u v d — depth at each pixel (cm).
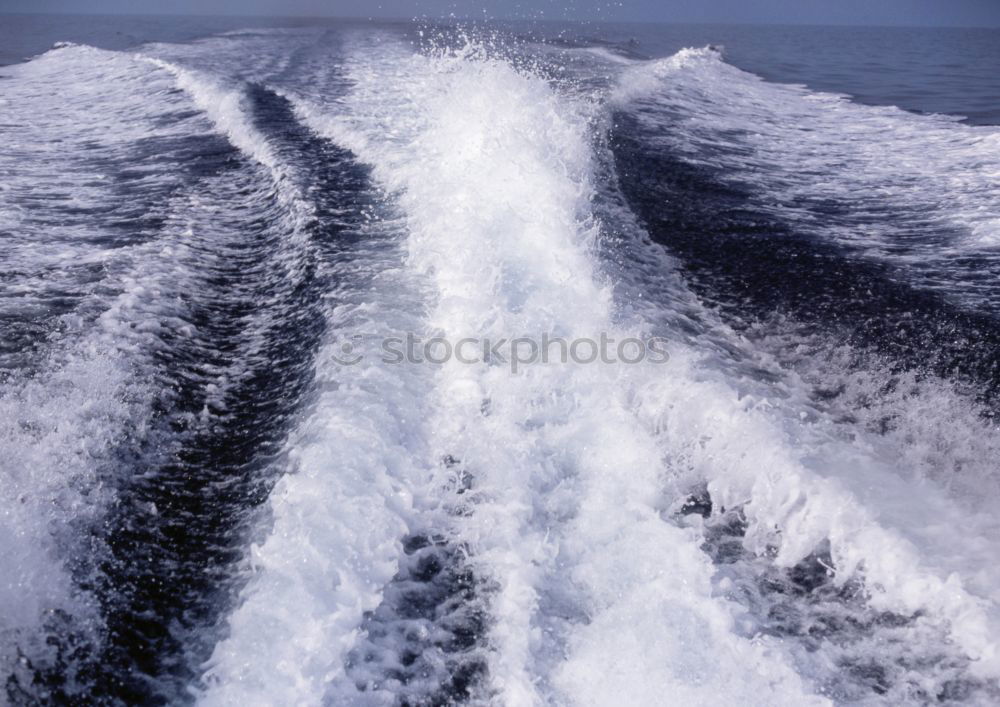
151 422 345
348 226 566
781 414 355
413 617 249
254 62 1617
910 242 615
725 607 252
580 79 1385
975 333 455
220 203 663
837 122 1170
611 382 366
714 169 827
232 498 303
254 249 561
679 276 531
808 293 511
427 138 805
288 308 461
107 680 226
